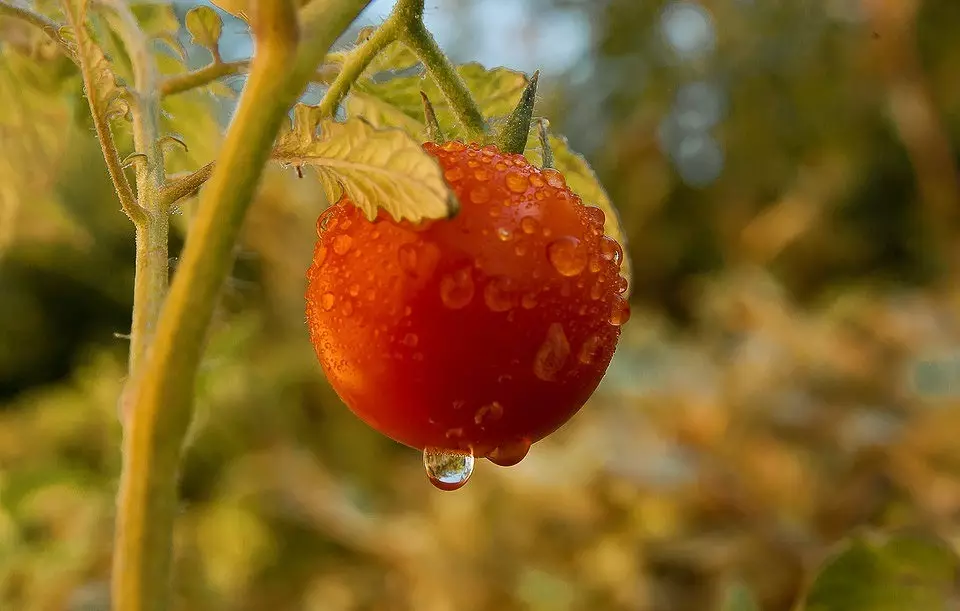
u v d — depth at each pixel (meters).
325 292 0.18
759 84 0.92
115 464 0.49
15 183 0.25
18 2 0.21
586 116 1.00
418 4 0.19
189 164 0.23
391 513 0.51
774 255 0.81
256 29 0.16
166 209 0.18
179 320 0.16
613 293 0.19
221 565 0.46
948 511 0.35
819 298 0.75
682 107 0.96
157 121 0.19
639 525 0.39
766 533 0.36
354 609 0.44
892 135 0.85
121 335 0.18
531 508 0.42
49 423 0.57
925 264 0.80
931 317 0.54
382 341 0.18
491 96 0.22
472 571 0.40
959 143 0.81
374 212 0.17
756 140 0.92
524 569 0.40
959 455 0.38
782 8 0.90
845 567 0.23
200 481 0.54
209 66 0.20
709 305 0.65
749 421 0.43
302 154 0.18
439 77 0.19
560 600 0.37
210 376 0.33
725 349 0.59
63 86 0.23
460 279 0.18
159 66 0.23
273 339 0.64
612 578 0.37
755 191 0.91
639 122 0.95
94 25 0.22
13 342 0.76
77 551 0.40
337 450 0.59
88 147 0.33
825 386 0.47
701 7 0.95
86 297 0.79
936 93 0.82
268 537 0.48
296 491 0.50
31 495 0.44
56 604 0.37
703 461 0.41
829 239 0.82
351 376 0.18
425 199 0.17
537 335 0.18
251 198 0.16
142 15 0.22
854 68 0.83
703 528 0.39
